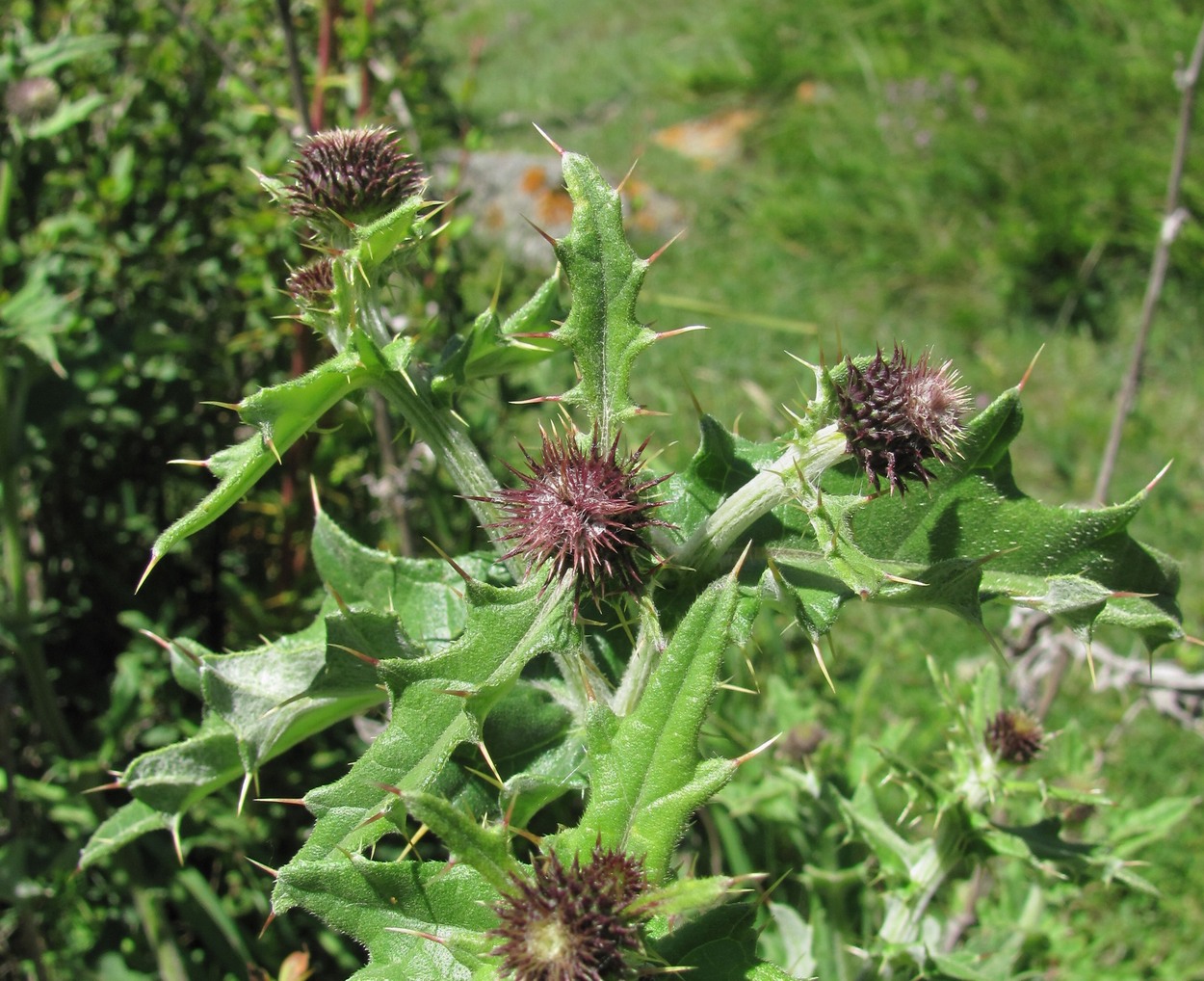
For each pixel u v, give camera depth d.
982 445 0.20
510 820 0.18
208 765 0.22
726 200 0.95
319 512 0.22
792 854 0.39
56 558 0.42
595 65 1.23
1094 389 0.73
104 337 0.36
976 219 0.87
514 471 0.18
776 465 0.18
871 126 0.98
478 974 0.15
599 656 0.20
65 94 0.44
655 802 0.15
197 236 0.45
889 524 0.20
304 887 0.16
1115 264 0.81
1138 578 0.20
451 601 0.21
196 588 0.44
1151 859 0.44
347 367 0.18
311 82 0.42
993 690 0.26
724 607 0.16
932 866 0.26
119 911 0.36
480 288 0.50
